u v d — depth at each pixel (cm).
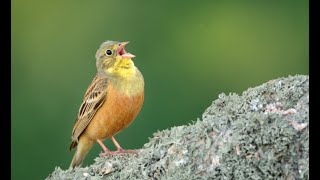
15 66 1502
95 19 1554
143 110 1366
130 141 1307
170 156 857
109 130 1078
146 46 1527
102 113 1065
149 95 1412
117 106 1060
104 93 1061
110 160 918
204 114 906
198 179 822
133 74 1069
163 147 872
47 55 1527
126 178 873
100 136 1082
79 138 1098
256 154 805
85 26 1552
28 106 1409
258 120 813
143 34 1538
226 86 1595
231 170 809
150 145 905
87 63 1516
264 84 891
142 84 1074
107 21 1541
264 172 800
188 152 845
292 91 866
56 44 1547
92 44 1538
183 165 841
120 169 900
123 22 1536
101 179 895
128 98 1059
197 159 838
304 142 802
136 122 1338
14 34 1549
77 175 907
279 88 879
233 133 828
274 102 870
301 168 796
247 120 821
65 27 1555
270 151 803
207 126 848
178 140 862
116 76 1065
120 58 1073
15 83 1470
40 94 1450
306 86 866
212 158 827
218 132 841
